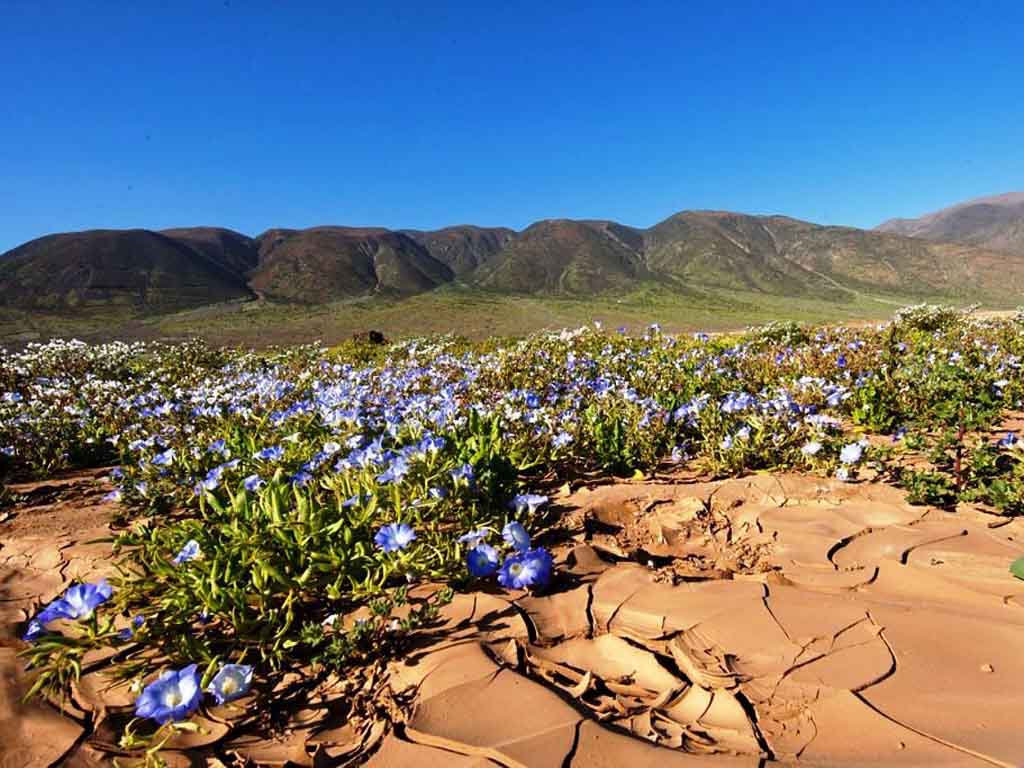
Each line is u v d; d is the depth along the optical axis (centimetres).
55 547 387
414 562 284
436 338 1570
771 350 937
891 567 291
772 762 169
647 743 182
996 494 351
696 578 296
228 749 203
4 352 1409
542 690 212
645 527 367
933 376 597
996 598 255
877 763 166
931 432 519
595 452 484
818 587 277
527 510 360
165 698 198
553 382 759
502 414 518
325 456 421
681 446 507
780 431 482
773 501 391
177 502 447
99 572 345
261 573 264
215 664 238
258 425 603
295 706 222
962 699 190
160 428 674
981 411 532
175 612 259
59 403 864
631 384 716
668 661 227
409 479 345
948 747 170
